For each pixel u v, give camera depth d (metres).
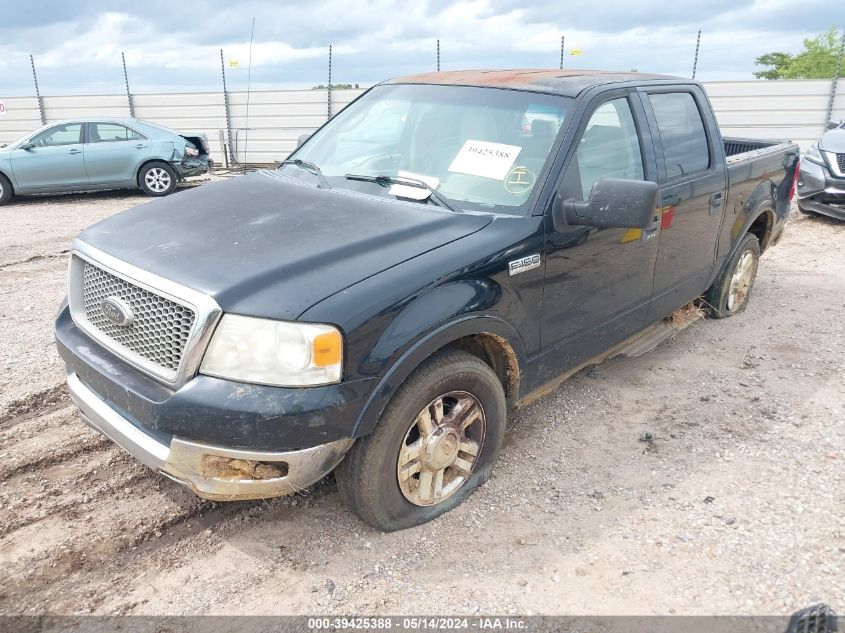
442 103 3.74
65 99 18.45
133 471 3.43
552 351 3.42
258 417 2.32
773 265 7.33
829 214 9.05
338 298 2.44
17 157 11.80
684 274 4.49
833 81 15.18
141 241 2.88
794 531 2.99
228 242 2.77
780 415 4.04
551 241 3.17
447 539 2.94
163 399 2.46
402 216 3.04
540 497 3.24
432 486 3.00
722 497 3.24
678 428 3.90
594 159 3.49
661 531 3.00
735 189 4.86
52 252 8.04
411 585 2.68
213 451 2.40
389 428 2.65
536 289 3.16
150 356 2.62
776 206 5.67
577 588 2.67
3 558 2.80
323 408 2.38
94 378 2.74
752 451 3.64
